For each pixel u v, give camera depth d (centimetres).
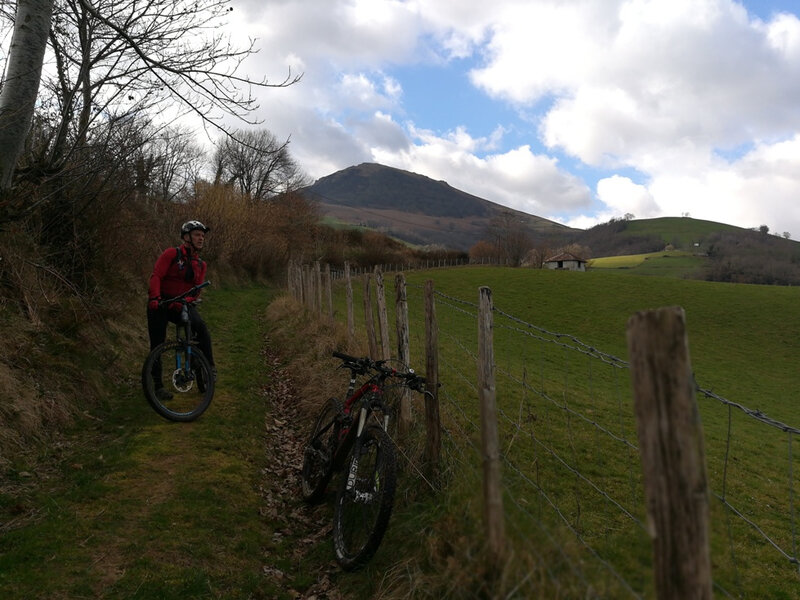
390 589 331
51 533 372
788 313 4138
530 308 4488
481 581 279
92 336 748
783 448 1473
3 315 612
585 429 992
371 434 407
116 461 500
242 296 2356
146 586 332
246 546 402
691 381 169
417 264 8106
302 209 6506
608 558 267
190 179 2928
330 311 1166
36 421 520
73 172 741
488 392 297
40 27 644
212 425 627
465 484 369
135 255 1168
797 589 579
